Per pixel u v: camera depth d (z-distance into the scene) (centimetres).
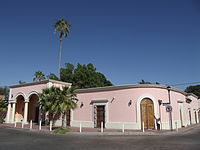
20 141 1237
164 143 1156
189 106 3112
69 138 1391
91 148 991
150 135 1574
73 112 2408
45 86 2417
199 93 5828
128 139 1335
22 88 2727
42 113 2389
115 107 2100
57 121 2419
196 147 1021
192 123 3238
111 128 2072
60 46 3897
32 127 2127
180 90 2497
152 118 1966
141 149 964
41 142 1196
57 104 1817
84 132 1680
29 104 2986
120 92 2103
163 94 2075
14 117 2758
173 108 2219
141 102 2003
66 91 1856
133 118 1983
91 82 3956
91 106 2275
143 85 2019
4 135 1544
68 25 3978
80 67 4066
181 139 1337
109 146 1052
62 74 4009
